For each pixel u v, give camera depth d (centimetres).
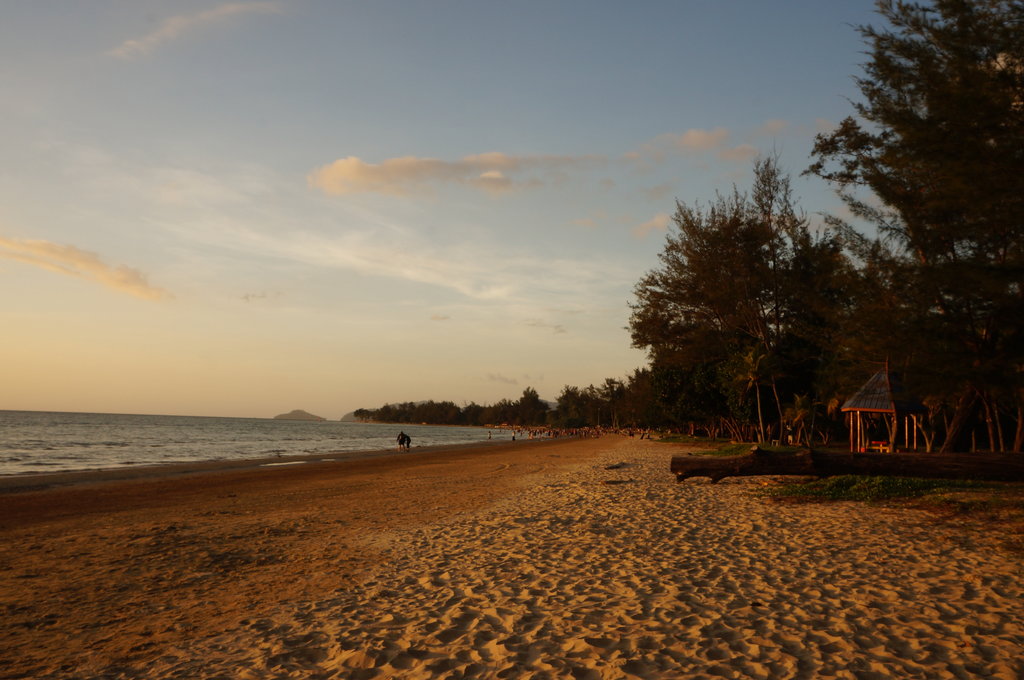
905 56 1070
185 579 900
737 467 1492
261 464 3766
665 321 4184
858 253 1311
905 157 1077
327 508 1673
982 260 995
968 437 1858
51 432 8706
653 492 1652
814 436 4959
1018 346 1022
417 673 514
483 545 1062
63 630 675
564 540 1071
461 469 3180
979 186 909
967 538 950
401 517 1466
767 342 3812
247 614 718
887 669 486
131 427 12106
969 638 548
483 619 654
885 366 1343
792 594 701
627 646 557
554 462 3516
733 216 3806
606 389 14250
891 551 895
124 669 559
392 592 784
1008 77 929
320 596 784
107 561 1027
